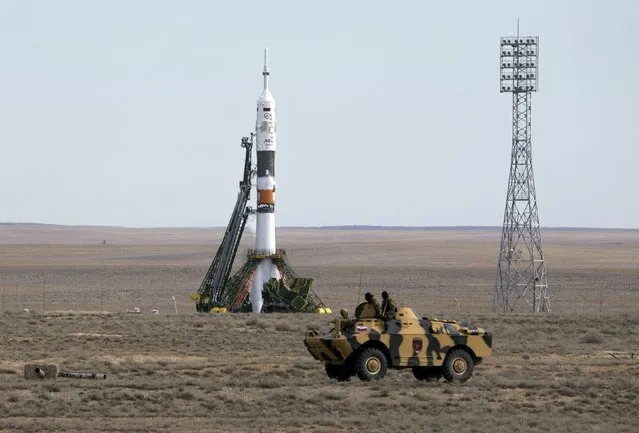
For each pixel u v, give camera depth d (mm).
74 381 107188
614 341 162375
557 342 161125
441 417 87500
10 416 87875
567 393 102000
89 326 178250
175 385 104375
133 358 133125
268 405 93250
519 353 143125
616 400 98938
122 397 96125
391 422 84875
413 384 105062
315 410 91125
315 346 105250
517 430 82062
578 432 81688
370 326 105250
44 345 150375
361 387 102375
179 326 180500
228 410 91062
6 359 132375
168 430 82688
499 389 104188
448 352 106188
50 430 82125
